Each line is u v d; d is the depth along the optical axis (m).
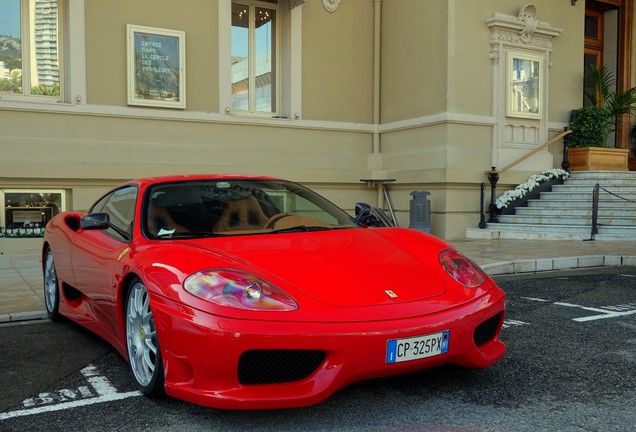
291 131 11.09
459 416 2.71
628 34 14.73
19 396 3.08
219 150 10.38
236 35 10.94
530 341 4.01
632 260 7.83
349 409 2.79
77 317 4.18
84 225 3.65
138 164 9.68
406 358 2.59
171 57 9.86
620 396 2.96
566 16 12.11
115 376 3.38
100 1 9.38
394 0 11.62
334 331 2.49
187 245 3.11
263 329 2.46
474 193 10.97
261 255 2.97
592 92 14.21
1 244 8.73
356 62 11.76
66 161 9.17
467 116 10.70
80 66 9.27
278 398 2.47
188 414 2.78
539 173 11.62
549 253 8.22
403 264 3.04
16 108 8.85
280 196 3.95
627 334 4.20
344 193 11.56
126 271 3.12
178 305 2.62
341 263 2.95
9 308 5.16
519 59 11.32
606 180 11.31
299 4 10.64
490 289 3.07
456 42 10.59
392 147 11.74
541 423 2.63
